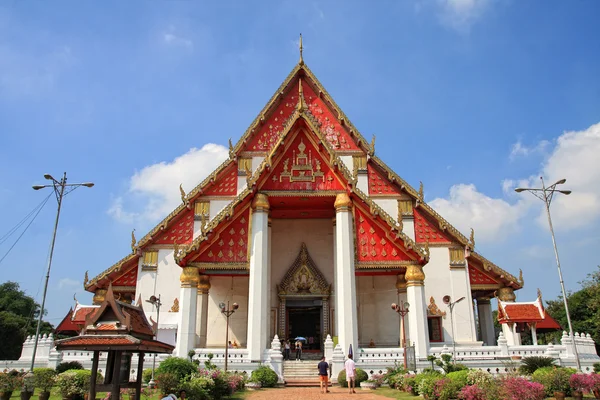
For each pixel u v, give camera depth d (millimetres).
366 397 15883
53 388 17109
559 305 49719
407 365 20203
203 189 28906
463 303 27578
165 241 28250
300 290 25969
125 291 28156
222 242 22516
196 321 23609
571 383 14695
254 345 20672
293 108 30938
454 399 14195
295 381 20750
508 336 25906
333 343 22203
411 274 22391
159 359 20766
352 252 22484
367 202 22859
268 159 23000
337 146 30000
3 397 15727
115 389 9688
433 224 28969
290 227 27297
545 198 23047
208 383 14148
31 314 55906
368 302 26359
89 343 9453
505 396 12852
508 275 28141
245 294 26641
